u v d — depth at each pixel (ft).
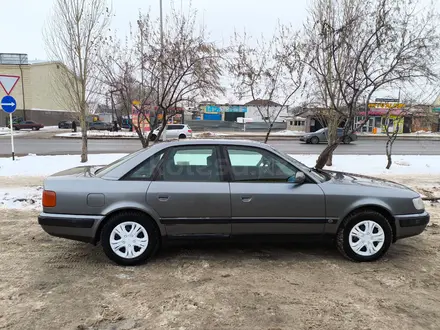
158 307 10.27
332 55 27.22
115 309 10.12
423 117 43.04
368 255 13.57
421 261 13.87
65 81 39.60
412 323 9.60
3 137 104.06
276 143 93.81
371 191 13.64
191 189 12.97
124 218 12.92
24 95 177.17
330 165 40.42
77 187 12.84
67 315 9.80
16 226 17.57
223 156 13.57
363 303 10.61
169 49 27.37
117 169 13.35
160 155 13.44
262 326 9.37
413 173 36.22
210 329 9.23
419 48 23.58
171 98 27.66
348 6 29.27
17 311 9.96
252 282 11.88
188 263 13.39
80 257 13.89
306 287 11.57
